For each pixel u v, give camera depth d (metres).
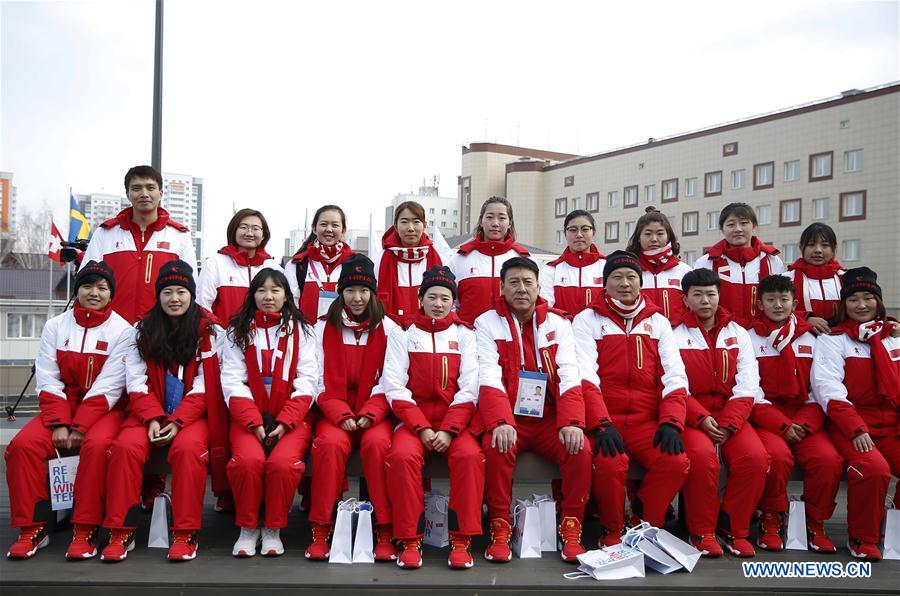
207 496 4.69
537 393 3.67
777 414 3.84
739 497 3.56
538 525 3.53
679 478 3.49
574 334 3.92
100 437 3.46
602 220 38.59
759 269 4.66
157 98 7.68
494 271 4.61
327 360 3.75
